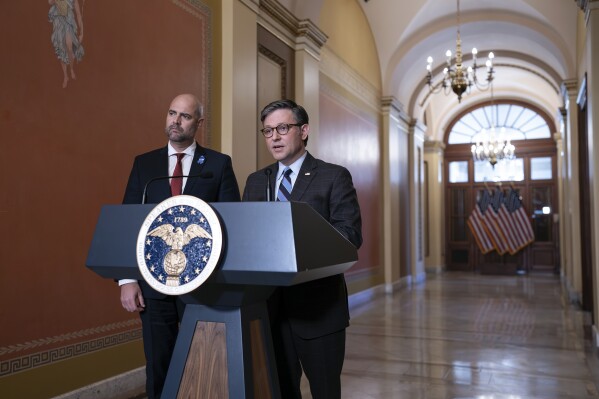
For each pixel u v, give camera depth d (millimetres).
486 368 4637
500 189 15633
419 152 12961
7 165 2961
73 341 3367
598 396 3826
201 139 4598
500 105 15867
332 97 7980
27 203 3072
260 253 1368
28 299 3074
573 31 8695
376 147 10062
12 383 2969
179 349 1551
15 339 2992
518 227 15164
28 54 3086
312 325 2041
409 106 12055
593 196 5324
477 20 9609
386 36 9922
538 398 3783
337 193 2125
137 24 3912
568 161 9836
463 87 7941
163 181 2467
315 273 1492
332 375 2049
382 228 10328
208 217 1415
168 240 1447
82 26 3455
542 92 14523
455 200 16234
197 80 4562
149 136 4004
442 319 7266
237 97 4957
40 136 3154
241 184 4977
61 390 3270
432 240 15508
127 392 3740
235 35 4957
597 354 5141
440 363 4824
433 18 9781
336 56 8180
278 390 1637
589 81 5363
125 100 3787
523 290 10883
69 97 3346
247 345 1520
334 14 8148
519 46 10586
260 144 5582
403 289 11039
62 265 3295
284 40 6129
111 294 3688
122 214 1566
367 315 7633
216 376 1508
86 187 3461
